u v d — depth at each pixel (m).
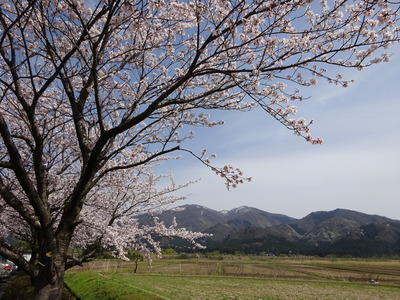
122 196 11.35
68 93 7.04
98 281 28.38
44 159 9.67
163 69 8.41
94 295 24.64
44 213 6.12
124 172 10.81
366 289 43.69
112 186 10.85
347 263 121.62
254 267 87.62
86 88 7.60
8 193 6.00
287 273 71.38
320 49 5.97
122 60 7.54
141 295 21.94
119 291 23.55
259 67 5.65
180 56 8.45
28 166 9.22
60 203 9.93
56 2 6.82
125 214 11.16
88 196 10.16
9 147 5.72
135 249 10.66
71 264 8.94
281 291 39.81
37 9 6.28
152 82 8.36
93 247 9.46
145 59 8.28
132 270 62.22
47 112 8.81
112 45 8.17
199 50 5.64
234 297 33.59
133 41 7.68
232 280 51.88
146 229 11.34
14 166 5.80
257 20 5.56
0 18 5.45
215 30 5.43
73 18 7.13
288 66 5.58
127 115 7.25
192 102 7.47
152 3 5.69
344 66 5.44
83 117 7.20
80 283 30.39
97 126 9.72
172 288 36.78
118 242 9.38
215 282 47.72
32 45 7.40
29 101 8.74
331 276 66.06
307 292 39.66
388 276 68.12
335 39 5.87
